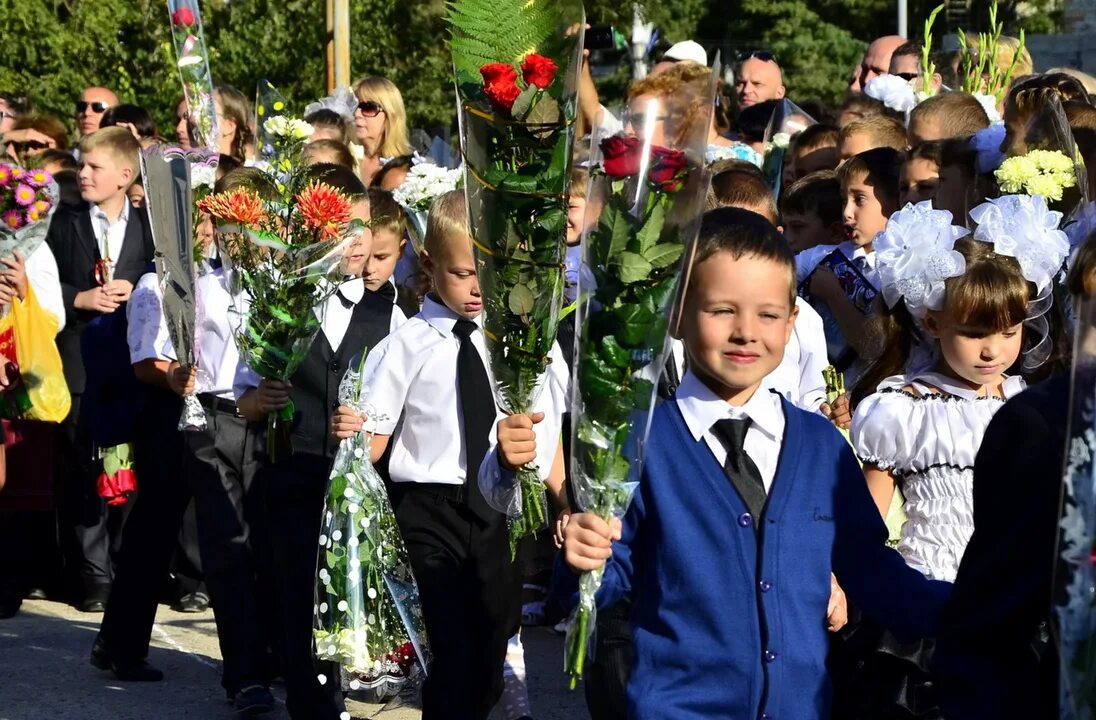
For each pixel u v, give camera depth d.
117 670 6.05
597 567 3.12
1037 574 2.59
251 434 5.58
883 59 9.46
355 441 4.68
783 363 4.85
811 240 6.28
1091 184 4.67
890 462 3.94
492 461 4.02
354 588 4.62
